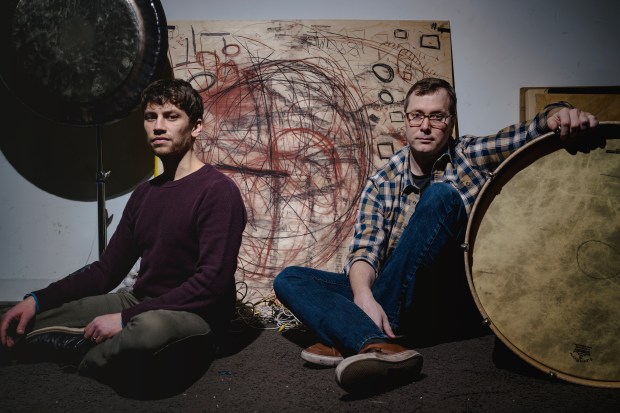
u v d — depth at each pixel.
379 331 1.34
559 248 1.38
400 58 2.29
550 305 1.38
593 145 1.38
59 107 1.95
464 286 1.65
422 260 1.48
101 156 2.04
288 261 2.22
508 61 2.32
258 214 2.24
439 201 1.46
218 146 2.25
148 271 1.52
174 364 1.36
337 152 2.26
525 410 1.19
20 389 1.35
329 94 2.27
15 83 1.95
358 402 1.25
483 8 2.31
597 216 1.37
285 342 1.79
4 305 2.24
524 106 2.29
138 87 1.91
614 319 1.34
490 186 1.42
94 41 1.90
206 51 2.28
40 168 2.31
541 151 1.42
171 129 1.49
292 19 2.30
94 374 1.43
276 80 2.28
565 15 2.32
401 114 2.27
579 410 1.19
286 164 2.25
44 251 2.33
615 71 2.32
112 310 1.56
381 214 1.67
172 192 1.52
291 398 1.28
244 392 1.32
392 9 2.31
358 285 1.49
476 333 1.84
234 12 2.31
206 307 1.40
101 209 2.06
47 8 1.90
